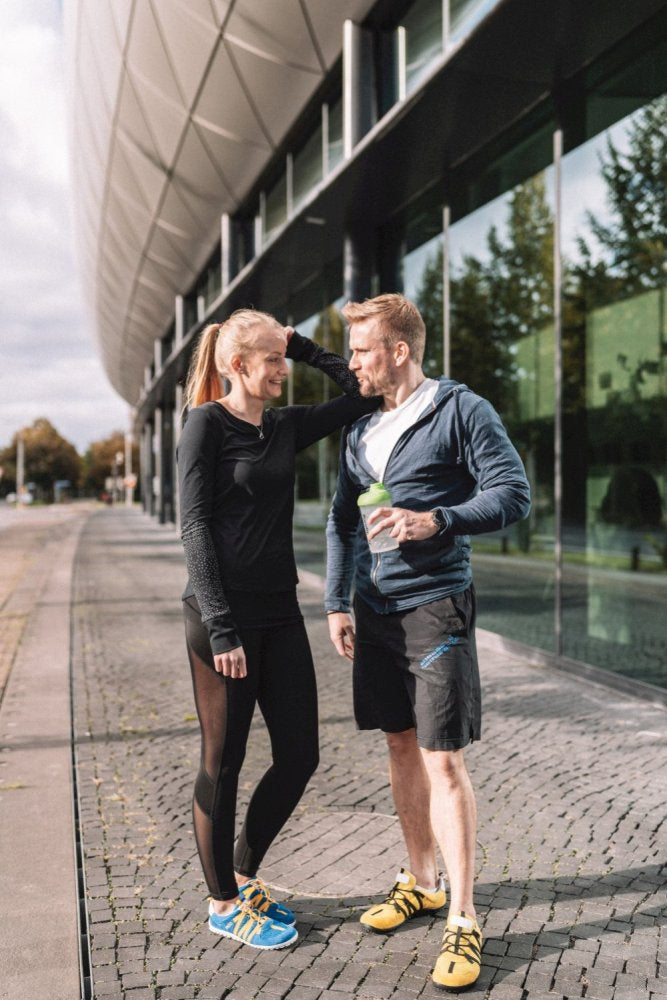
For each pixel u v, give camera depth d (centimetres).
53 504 11000
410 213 869
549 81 584
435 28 730
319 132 1044
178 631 836
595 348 594
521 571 695
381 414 262
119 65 1380
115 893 282
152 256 2033
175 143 1392
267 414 260
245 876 259
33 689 579
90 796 375
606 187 573
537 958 238
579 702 525
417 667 246
